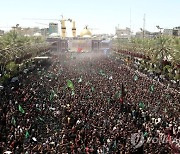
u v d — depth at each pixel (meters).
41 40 123.31
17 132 28.25
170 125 32.66
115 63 101.44
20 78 62.53
